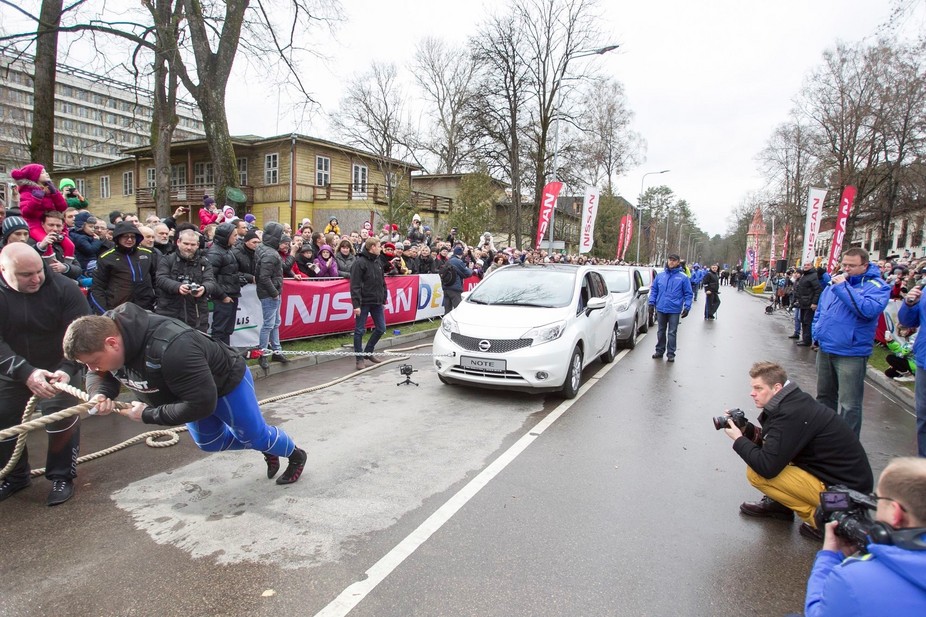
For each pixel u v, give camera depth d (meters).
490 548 3.06
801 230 37.62
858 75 27.30
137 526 3.23
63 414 2.77
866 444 5.34
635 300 11.03
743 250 79.00
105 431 4.86
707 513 3.60
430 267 12.85
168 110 14.89
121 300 5.30
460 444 4.73
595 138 40.28
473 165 26.80
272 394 6.31
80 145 56.53
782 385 3.26
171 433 4.74
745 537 3.29
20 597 2.55
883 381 8.19
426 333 10.91
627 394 6.77
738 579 2.84
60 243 5.82
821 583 1.94
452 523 3.33
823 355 4.90
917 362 4.32
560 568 2.88
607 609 2.55
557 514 3.50
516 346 5.97
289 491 3.73
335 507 3.51
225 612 2.46
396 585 2.69
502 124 27.47
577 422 5.49
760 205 49.31
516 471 4.18
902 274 10.91
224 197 13.77
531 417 5.61
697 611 2.57
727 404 6.44
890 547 1.57
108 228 6.76
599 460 4.47
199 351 2.90
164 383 2.86
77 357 2.59
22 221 4.59
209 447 3.49
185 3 13.36
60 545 3.00
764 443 3.24
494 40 26.48
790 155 36.34
